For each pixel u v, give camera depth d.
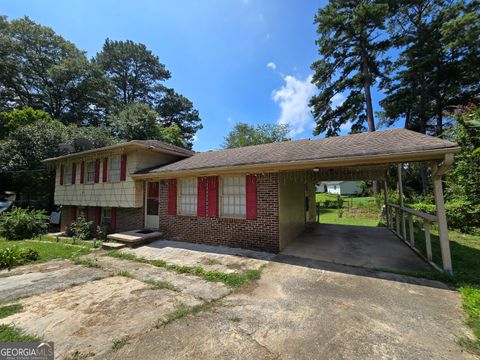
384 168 8.80
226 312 3.26
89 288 4.23
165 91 38.78
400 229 8.77
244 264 5.48
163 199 8.88
